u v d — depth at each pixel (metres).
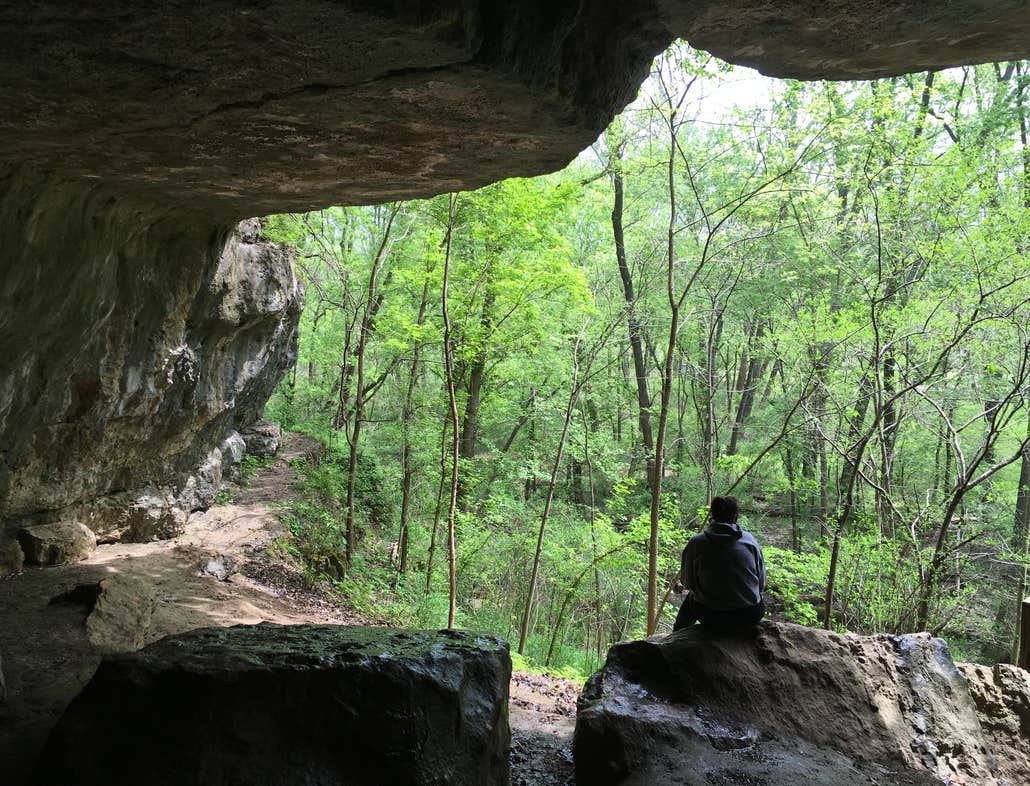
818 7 3.70
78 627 7.04
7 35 2.83
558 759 5.50
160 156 4.88
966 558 12.59
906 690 5.20
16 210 5.34
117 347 8.25
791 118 11.70
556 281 12.55
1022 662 6.17
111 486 10.18
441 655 3.79
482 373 16.55
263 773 3.30
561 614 13.41
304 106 3.78
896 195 12.05
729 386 24.27
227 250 10.43
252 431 17.44
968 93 16.08
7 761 3.93
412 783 3.42
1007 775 4.95
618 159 15.37
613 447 19.42
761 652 5.26
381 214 15.55
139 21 2.73
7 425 7.18
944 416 12.40
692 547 5.41
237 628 4.34
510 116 3.99
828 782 4.46
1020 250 11.24
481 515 16.81
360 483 16.33
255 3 2.60
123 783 3.19
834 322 13.34
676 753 4.63
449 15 2.89
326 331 23.33
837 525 12.48
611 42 3.91
